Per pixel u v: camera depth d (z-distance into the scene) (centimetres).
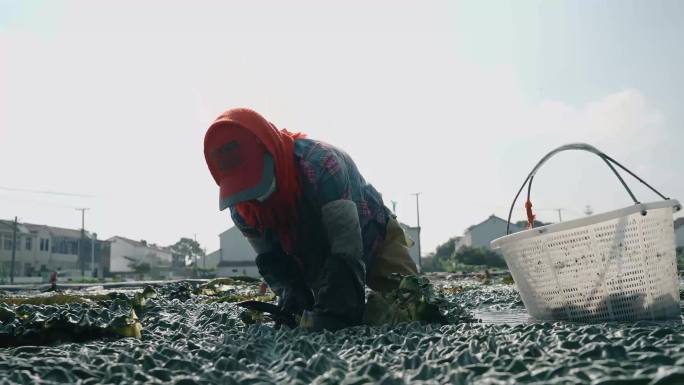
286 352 294
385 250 489
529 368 226
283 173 411
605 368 211
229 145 400
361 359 256
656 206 377
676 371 193
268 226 435
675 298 399
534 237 414
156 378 241
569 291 404
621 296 386
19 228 5828
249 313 488
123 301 486
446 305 412
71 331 386
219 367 256
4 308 415
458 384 214
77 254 6856
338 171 410
